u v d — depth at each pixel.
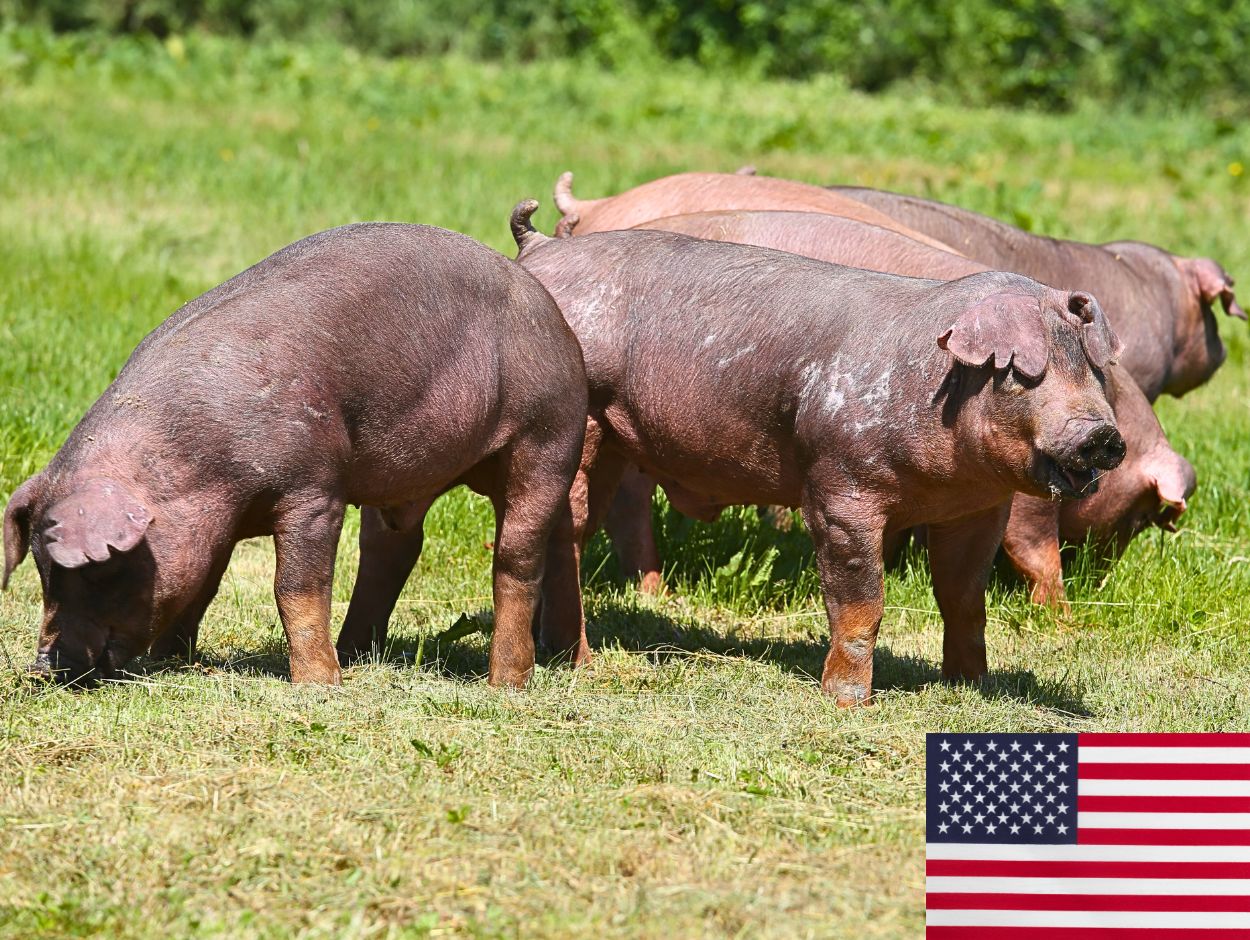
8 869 17.83
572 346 25.89
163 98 90.31
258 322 23.00
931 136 87.56
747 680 26.42
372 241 24.34
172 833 18.69
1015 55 123.56
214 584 24.95
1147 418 33.66
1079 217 70.19
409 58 125.19
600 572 33.75
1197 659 30.05
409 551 27.00
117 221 60.16
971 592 27.23
